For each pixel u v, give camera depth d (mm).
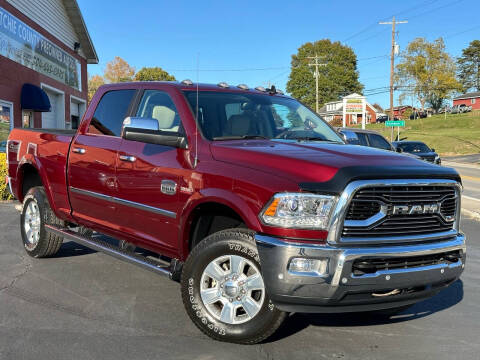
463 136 56062
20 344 3545
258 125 4488
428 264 3473
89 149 4988
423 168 3504
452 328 4090
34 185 6355
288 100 5176
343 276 3117
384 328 4051
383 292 3355
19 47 18188
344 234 3193
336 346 3646
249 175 3465
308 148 3811
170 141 3979
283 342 3689
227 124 4309
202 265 3658
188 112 4223
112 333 3777
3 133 17062
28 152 5953
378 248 3221
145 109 4676
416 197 3418
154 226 4227
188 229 3898
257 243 3295
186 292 3734
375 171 3250
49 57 21516
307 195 3188
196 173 3803
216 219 4098
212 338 3680
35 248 5812
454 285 5422
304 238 3182
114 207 4660
